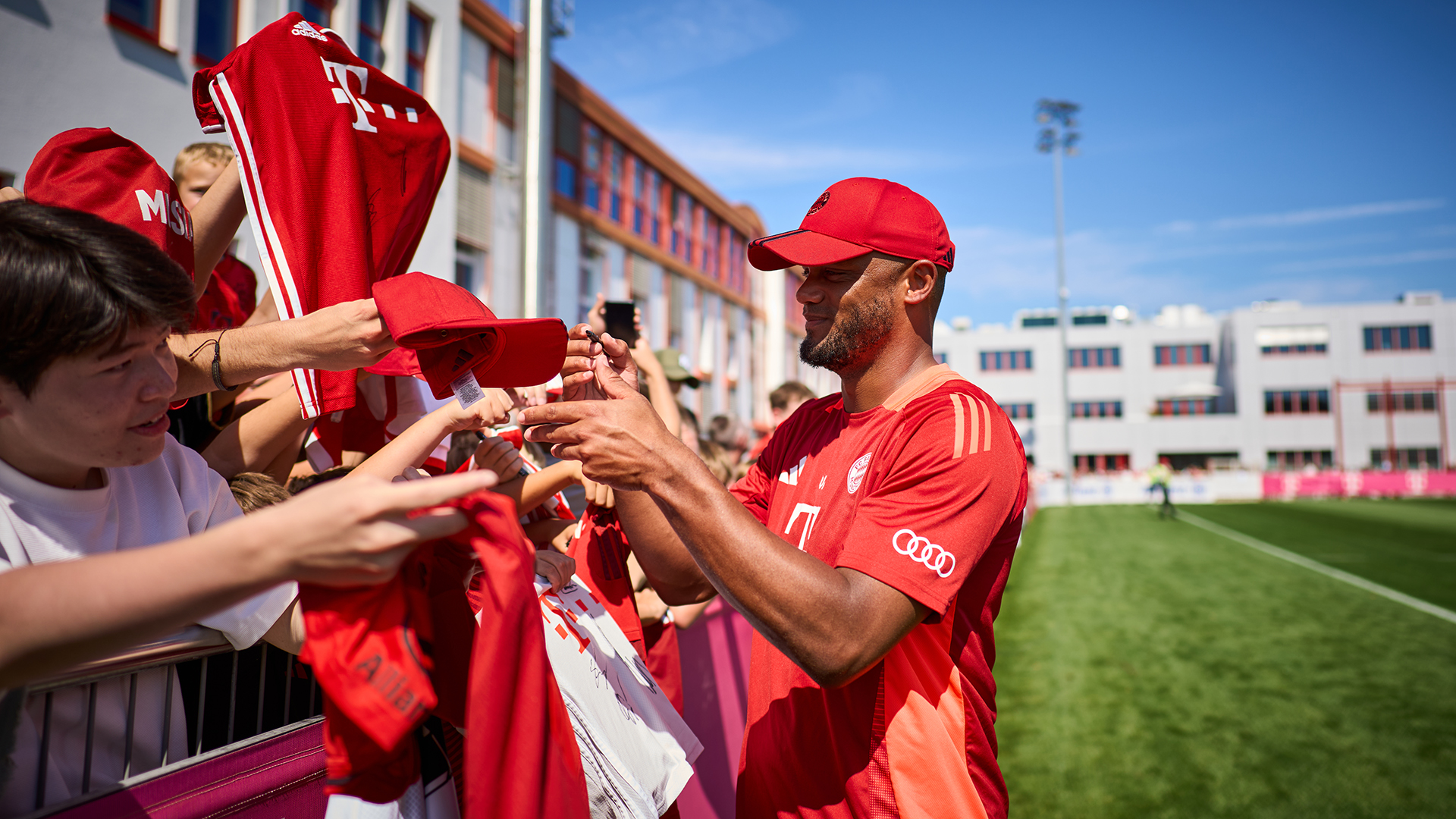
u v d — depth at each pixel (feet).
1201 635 24.11
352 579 2.31
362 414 6.46
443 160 5.34
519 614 2.95
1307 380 140.87
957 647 4.45
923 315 5.04
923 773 4.26
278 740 3.71
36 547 3.00
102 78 22.34
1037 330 155.22
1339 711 16.75
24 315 2.54
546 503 6.03
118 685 3.45
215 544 2.18
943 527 4.07
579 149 54.24
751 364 88.02
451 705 3.41
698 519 3.69
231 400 6.01
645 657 6.97
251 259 22.50
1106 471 148.15
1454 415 136.36
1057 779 13.25
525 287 19.22
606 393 4.06
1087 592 31.81
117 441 2.88
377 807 3.10
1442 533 56.70
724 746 9.98
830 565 4.67
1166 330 152.25
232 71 4.41
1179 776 13.32
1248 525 65.36
